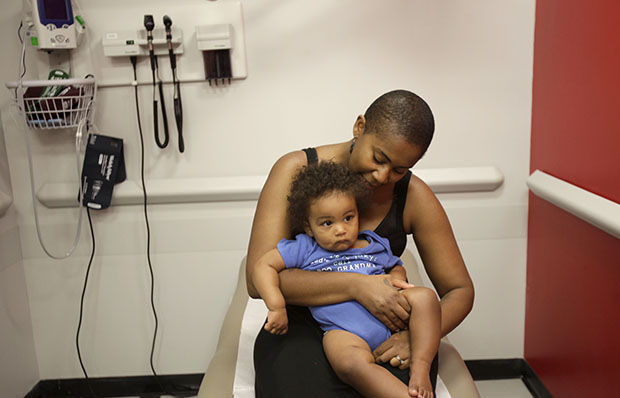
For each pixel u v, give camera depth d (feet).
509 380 7.40
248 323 5.27
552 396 6.52
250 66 6.62
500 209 7.00
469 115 6.76
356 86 6.68
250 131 6.80
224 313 7.25
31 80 6.10
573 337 5.87
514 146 6.85
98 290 7.20
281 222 4.06
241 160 6.88
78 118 6.44
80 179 6.40
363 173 3.71
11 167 6.81
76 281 7.16
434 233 4.16
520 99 6.73
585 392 5.64
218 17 6.44
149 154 6.82
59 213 6.95
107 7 6.42
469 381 4.28
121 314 7.29
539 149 6.57
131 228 6.98
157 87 6.63
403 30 6.54
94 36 6.46
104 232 7.00
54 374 7.41
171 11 6.43
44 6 6.05
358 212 4.11
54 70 6.44
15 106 6.59
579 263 5.65
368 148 3.56
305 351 3.87
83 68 6.54
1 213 6.53
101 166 6.61
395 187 4.10
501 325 7.36
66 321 7.29
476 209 6.98
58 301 7.22
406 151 3.45
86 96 6.26
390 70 6.64
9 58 6.52
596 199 5.08
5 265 6.70
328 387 3.66
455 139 6.82
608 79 4.92
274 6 6.47
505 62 6.64
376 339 3.74
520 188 6.97
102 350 7.38
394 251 4.28
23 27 6.31
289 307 4.27
